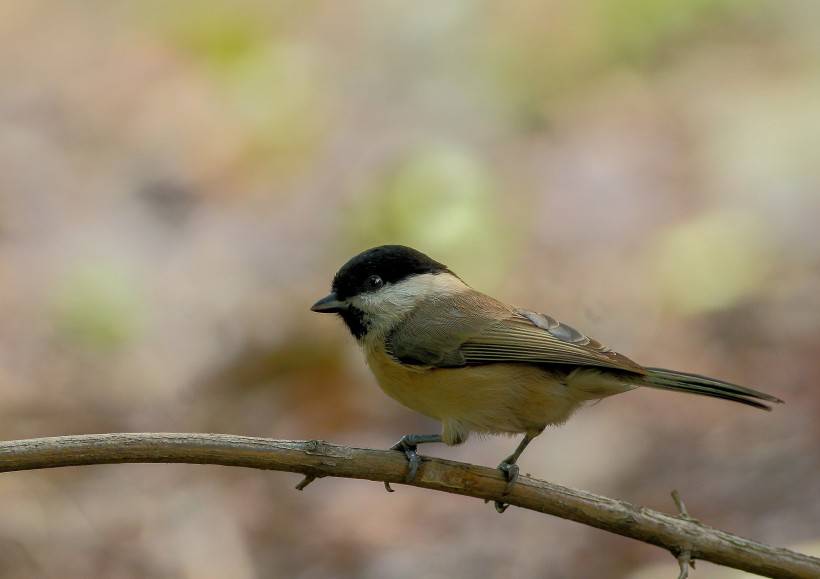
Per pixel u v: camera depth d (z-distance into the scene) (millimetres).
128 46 18922
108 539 10094
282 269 14195
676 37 17281
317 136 16609
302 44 18109
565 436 11148
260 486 10945
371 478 6438
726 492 9883
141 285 13781
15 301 13516
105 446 5871
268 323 13328
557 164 15273
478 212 13320
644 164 14852
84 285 13438
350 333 8094
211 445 6031
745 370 11461
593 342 7730
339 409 12258
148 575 9734
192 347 13102
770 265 12758
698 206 13781
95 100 17844
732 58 16516
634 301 12828
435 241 13148
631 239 13641
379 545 10109
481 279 13094
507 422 7637
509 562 9688
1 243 14641
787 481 9805
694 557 6414
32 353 12844
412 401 7730
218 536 10211
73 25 19672
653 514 6480
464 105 16766
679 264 12891
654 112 15961
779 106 14758
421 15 18203
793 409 10734
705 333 12195
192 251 14773
